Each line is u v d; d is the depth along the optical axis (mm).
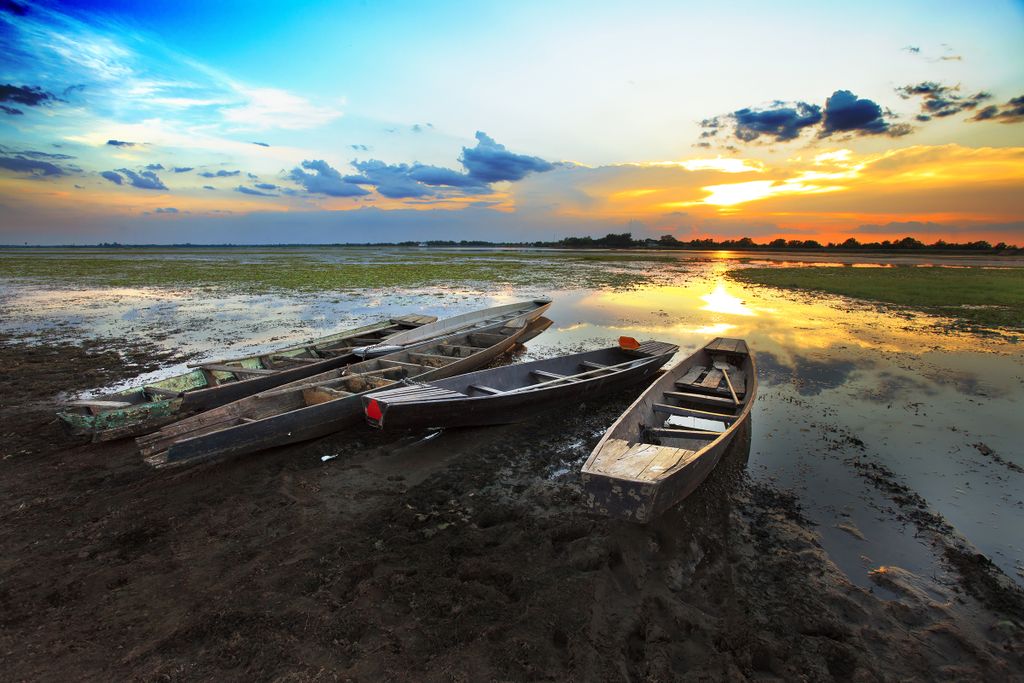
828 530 5293
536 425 8305
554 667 3471
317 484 6172
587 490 4746
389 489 6082
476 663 3488
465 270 43562
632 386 10453
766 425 8266
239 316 19500
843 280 32750
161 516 5398
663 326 17500
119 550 4789
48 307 21531
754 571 4602
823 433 7938
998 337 15156
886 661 3607
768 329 16719
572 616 3961
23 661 3473
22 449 7082
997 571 4656
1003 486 6285
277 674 3379
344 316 19750
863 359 12570
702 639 3789
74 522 5273
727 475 6496
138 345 14305
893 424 8320
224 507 5598
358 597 4152
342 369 9227
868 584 4453
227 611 3977
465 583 4328
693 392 9008
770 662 3592
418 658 3533
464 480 6359
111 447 7156
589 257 70188
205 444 5980
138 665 3449
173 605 4059
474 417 7535
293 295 26125
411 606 4059
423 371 9914
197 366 9273
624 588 4340
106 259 65312
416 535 5086
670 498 4887
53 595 4152
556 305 22609
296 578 4387
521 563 4645
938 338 15055
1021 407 9133
